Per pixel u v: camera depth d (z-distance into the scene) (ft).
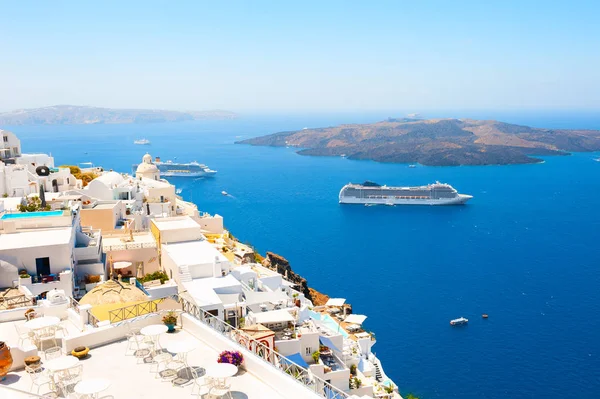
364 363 247.50
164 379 92.73
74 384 90.12
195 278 215.92
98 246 216.95
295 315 224.33
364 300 526.98
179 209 388.57
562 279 605.31
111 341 108.17
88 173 443.73
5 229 195.11
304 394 83.76
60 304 136.46
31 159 424.05
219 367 86.63
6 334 124.36
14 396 83.20
